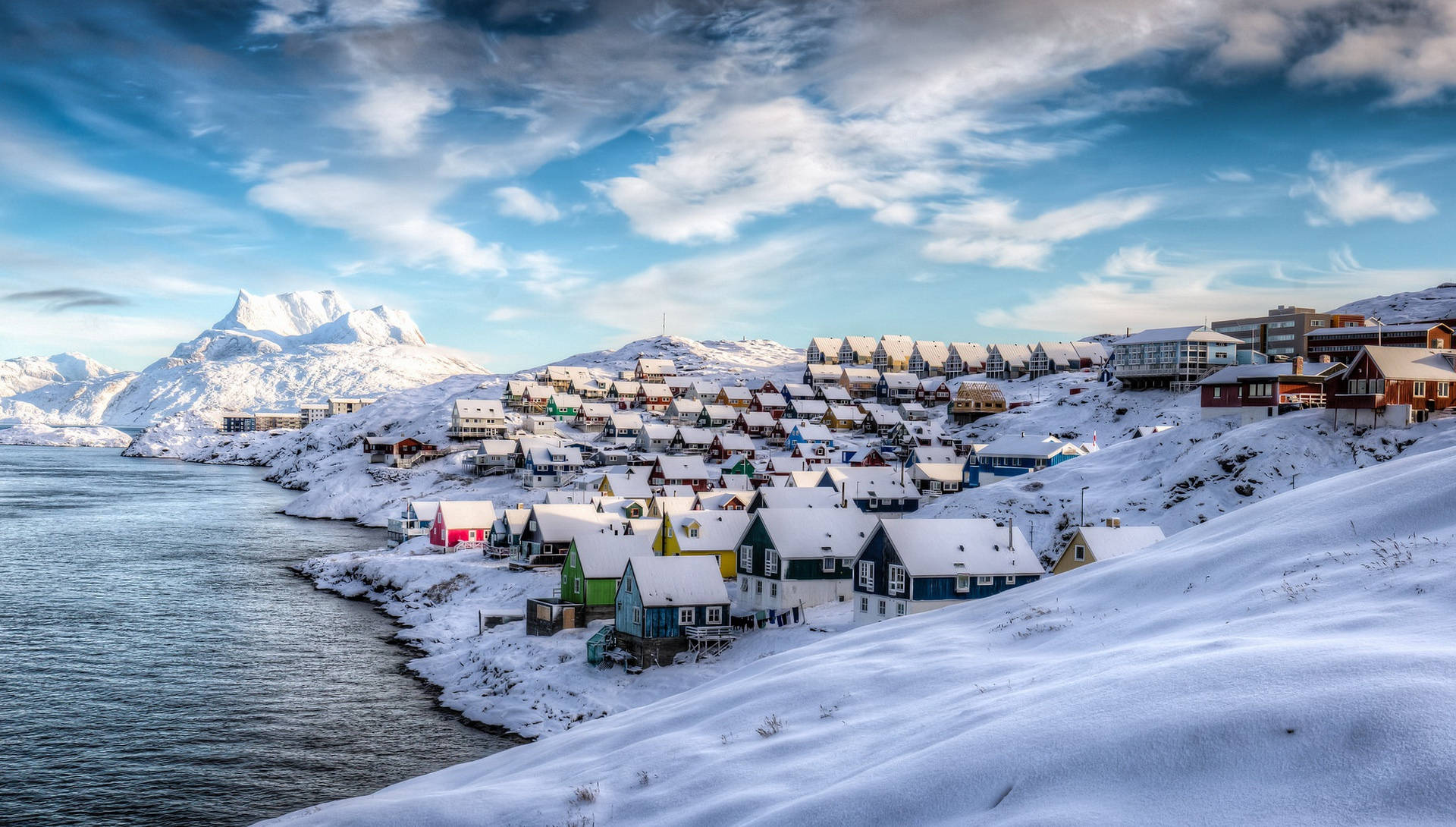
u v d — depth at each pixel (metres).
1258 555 30.36
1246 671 17.48
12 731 50.06
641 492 118.44
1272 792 13.68
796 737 24.27
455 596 84.25
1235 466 80.06
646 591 59.50
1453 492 28.48
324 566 100.56
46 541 118.62
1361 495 31.97
